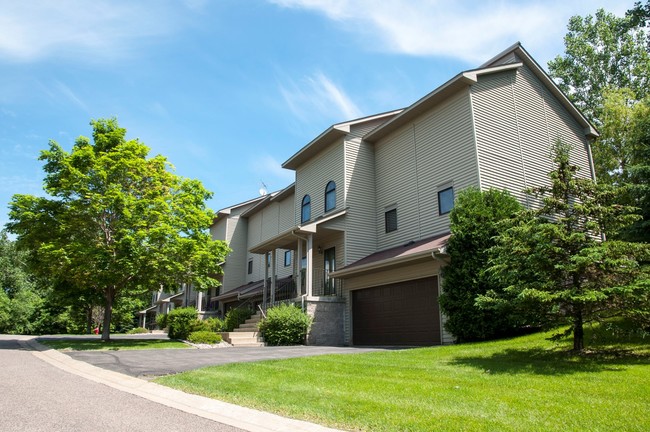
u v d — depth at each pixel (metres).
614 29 29.45
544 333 10.98
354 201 18.72
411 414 4.89
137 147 17.05
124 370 9.04
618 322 10.20
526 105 16.73
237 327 20.75
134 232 16.02
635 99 26.42
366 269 15.91
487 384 6.39
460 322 12.17
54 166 16.64
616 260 7.82
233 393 6.40
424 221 16.42
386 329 15.98
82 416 5.13
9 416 5.05
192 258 17.06
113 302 20.19
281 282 22.22
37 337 23.47
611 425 4.31
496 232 12.13
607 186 9.15
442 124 16.17
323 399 5.77
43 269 16.89
